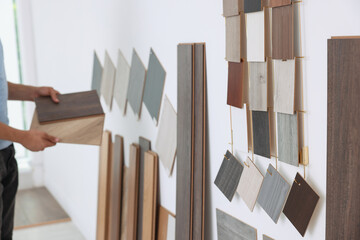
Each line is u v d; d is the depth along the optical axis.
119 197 2.76
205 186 1.94
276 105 1.45
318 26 1.30
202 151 1.86
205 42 1.82
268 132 1.52
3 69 2.17
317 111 1.34
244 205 1.71
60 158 4.30
